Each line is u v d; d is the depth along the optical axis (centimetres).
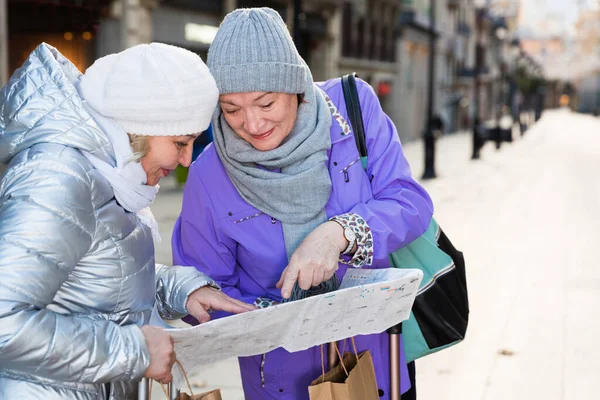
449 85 4859
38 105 147
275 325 168
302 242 180
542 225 948
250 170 188
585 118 8719
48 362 138
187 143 158
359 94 208
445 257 212
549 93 12788
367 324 181
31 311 137
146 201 158
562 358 443
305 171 186
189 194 202
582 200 1237
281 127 184
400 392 203
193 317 206
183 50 157
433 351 216
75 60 1270
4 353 134
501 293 591
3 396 148
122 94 147
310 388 175
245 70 173
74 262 144
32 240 136
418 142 3497
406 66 3612
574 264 702
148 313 165
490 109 6956
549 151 2823
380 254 186
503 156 2470
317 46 2442
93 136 147
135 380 149
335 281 202
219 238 201
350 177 198
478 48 6119
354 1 2725
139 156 151
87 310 152
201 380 390
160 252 675
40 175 140
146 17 1428
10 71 1158
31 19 1152
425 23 3794
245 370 213
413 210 197
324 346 202
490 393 392
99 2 1277
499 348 461
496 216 1026
